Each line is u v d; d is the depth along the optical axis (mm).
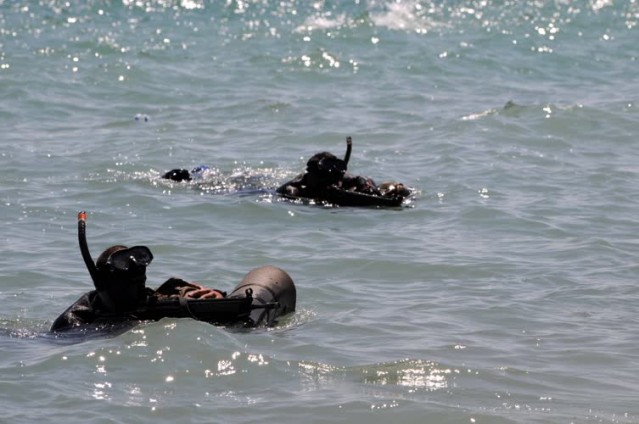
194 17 101562
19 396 22688
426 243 36750
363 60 81812
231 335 26109
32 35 90688
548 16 101000
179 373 23875
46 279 32375
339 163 43406
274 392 22953
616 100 65875
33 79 72500
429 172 48438
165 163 50594
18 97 67250
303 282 32188
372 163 50625
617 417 21750
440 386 23328
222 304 26703
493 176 47125
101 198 43406
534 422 21406
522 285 31609
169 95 69500
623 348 26000
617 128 56906
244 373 23938
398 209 42125
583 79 76250
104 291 26953
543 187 45125
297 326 27469
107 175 47594
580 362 25031
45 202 42625
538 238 37281
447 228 38969
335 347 25812
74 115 63438
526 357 25312
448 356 25297
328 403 22234
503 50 86688
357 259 34469
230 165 50562
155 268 33844
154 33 93438
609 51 86875
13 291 31125
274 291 28062
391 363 24531
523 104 62969
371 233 38344
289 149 54312
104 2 107312
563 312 28953
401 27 95625
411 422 21453
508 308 29188
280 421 21469
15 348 25750
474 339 26625
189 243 36875
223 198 43562
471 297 30391
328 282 32156
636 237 37344
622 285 31453
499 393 22984
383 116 62406
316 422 21438
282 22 98688
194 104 66875
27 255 35094
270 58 81312
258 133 58062
